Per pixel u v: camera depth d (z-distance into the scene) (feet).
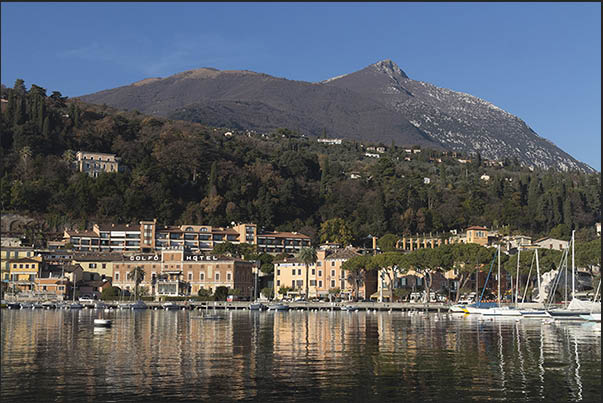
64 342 318.45
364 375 223.71
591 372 230.89
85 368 235.81
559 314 481.87
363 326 427.74
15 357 263.70
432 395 194.39
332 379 216.33
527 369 237.25
